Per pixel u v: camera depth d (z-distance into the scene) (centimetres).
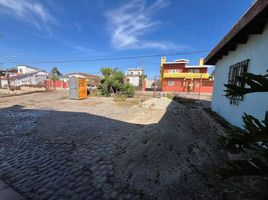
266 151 136
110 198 208
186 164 266
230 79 522
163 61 3103
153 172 249
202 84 2639
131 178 242
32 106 931
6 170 270
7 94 1616
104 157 309
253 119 140
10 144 379
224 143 161
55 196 211
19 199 206
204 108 884
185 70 2856
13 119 622
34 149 350
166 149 295
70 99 1262
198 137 408
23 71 4712
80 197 209
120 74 1612
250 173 127
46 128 503
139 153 291
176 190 218
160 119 582
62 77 4169
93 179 245
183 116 670
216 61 705
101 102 1133
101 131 470
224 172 133
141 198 207
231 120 489
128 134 438
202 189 220
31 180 244
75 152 334
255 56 361
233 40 411
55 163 291
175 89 2767
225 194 210
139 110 830
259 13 243
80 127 512
